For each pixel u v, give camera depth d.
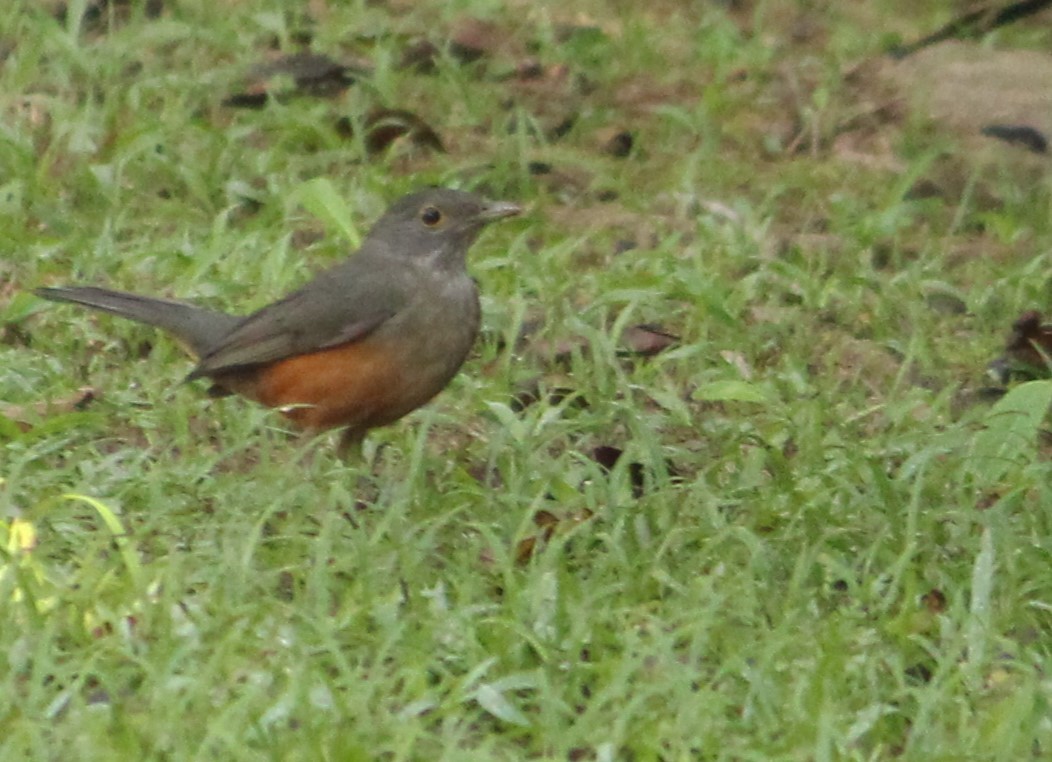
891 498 10.57
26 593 9.01
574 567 10.24
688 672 8.69
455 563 10.02
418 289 11.55
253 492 10.48
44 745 8.06
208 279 13.70
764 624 9.51
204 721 8.27
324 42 18.48
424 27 19.16
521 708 8.80
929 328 14.06
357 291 11.39
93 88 16.64
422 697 8.65
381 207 15.45
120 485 10.65
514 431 11.39
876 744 8.70
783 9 21.27
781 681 8.99
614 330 12.95
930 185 17.00
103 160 15.43
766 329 13.73
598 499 10.80
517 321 12.98
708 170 16.75
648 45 19.36
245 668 8.75
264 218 14.75
